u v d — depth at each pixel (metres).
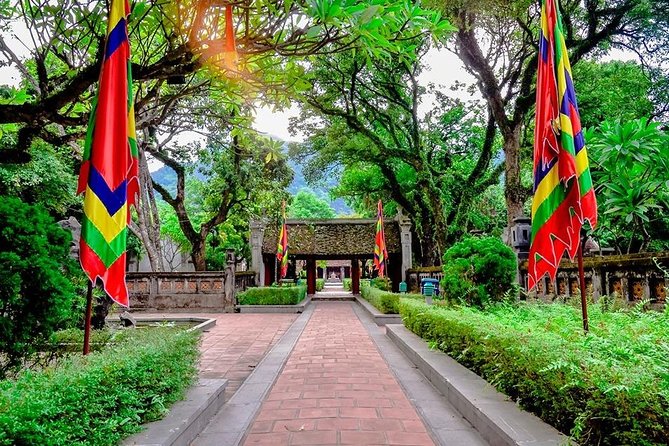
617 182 6.69
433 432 4.01
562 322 4.67
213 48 3.92
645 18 11.87
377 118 18.75
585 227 8.41
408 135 19.28
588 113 13.88
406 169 20.31
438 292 13.71
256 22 4.09
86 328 3.68
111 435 2.92
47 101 3.99
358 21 3.22
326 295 24.91
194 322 13.71
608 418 2.49
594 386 2.62
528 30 12.29
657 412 2.26
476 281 7.29
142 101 4.88
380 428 4.20
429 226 20.27
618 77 13.98
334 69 16.92
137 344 4.29
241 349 9.01
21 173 10.99
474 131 20.66
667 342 3.25
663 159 6.24
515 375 3.84
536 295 7.80
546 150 4.09
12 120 4.03
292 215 43.84
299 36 3.93
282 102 5.27
